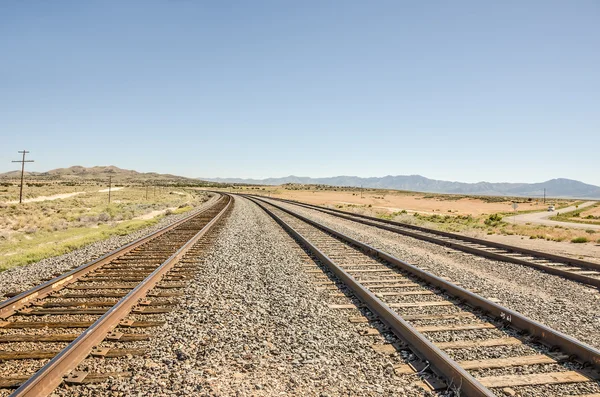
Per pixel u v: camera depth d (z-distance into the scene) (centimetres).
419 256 1286
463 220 3878
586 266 1147
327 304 722
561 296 826
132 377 428
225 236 1667
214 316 641
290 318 645
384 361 484
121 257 1170
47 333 563
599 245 1931
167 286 822
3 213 3256
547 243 2000
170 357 485
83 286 820
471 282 925
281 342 546
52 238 2036
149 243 1469
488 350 511
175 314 648
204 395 392
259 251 1297
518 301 767
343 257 1217
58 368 421
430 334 571
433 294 793
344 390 416
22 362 466
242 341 546
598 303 775
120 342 532
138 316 639
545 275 1030
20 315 643
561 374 446
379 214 4150
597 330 615
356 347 529
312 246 1272
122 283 858
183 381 421
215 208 3872
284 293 793
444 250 1452
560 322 648
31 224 2666
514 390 411
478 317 650
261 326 609
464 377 394
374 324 616
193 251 1280
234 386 414
